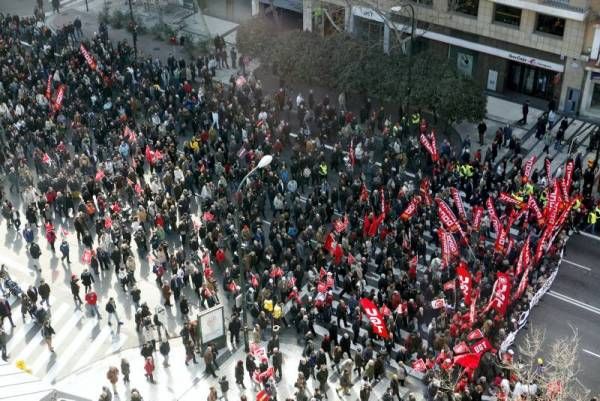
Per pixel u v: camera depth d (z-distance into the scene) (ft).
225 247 135.54
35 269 136.67
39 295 130.41
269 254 128.57
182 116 166.61
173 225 140.46
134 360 119.55
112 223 136.87
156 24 214.07
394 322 116.26
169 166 148.25
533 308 126.11
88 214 142.61
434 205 136.36
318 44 176.86
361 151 151.02
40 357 120.37
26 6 230.68
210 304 123.34
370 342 113.09
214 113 161.79
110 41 199.21
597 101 171.32
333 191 143.02
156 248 134.92
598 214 137.18
